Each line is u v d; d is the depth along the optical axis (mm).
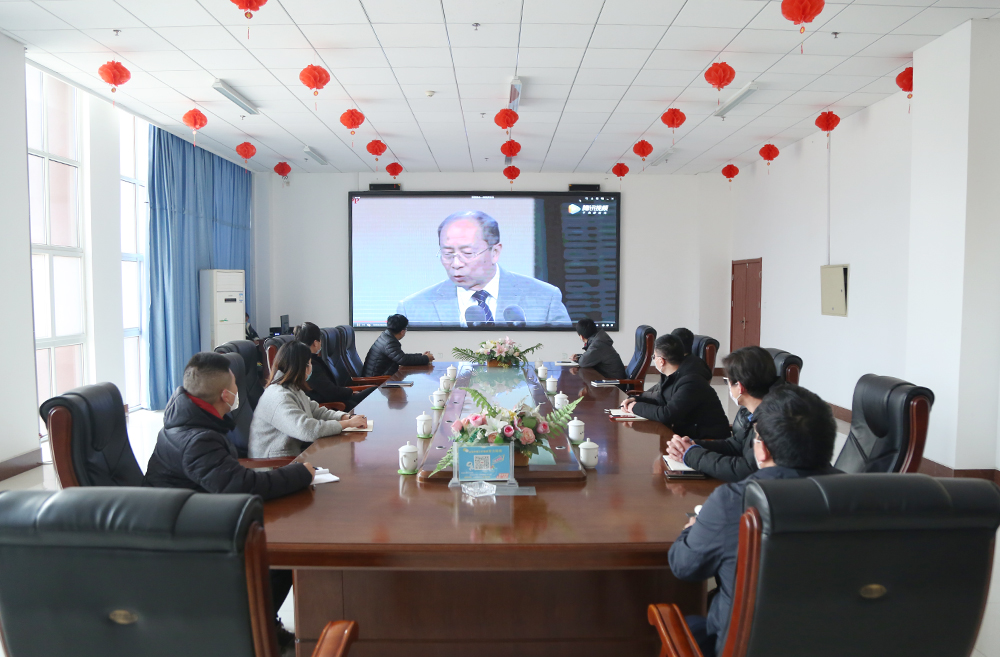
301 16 4207
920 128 4809
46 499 1102
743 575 1160
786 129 7168
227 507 1088
